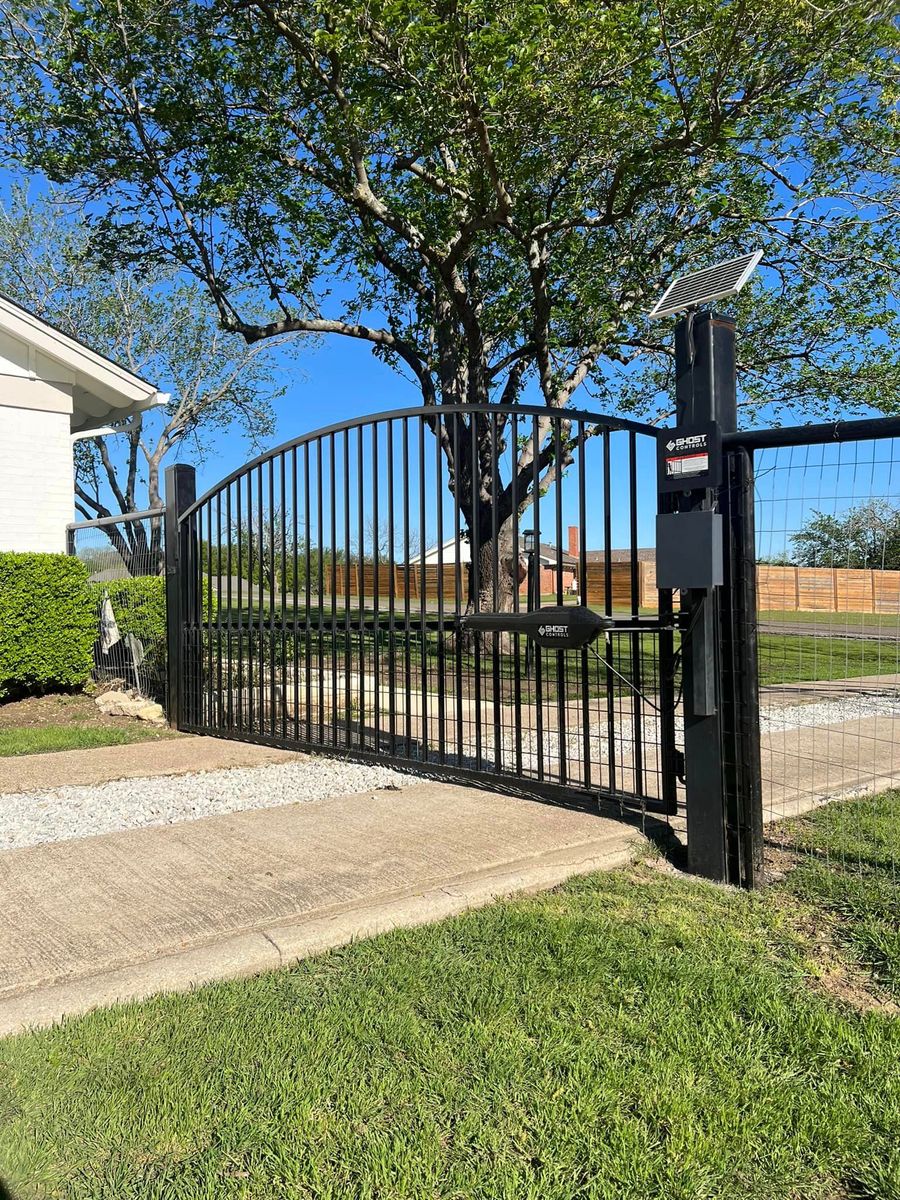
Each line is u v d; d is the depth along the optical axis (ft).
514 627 14.97
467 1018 7.79
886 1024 7.68
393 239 44.42
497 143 30.81
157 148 39.01
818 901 10.78
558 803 15.10
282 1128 6.17
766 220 36.78
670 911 10.42
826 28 28.58
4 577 26.27
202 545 23.36
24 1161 5.79
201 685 23.18
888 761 20.03
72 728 23.58
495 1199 5.49
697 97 30.91
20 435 31.45
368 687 29.78
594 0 26.89
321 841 12.89
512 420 15.53
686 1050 7.28
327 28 31.35
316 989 8.40
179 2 34.47
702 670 11.64
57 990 8.12
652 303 38.06
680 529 11.66
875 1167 5.86
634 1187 5.62
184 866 11.72
